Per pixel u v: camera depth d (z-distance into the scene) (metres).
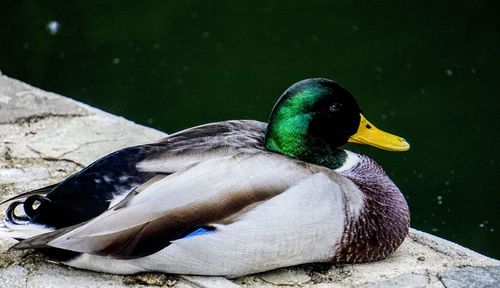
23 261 7.98
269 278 7.88
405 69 15.35
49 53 16.16
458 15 16.70
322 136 8.12
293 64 15.58
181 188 7.34
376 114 14.25
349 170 8.14
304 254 7.68
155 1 17.50
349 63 15.52
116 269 7.66
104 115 10.98
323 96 8.04
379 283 7.81
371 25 16.52
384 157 13.43
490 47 15.78
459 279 7.85
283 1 17.39
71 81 15.50
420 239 8.64
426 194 12.58
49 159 9.86
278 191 7.45
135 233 7.23
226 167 7.48
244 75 15.43
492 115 14.16
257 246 7.47
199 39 16.34
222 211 7.36
